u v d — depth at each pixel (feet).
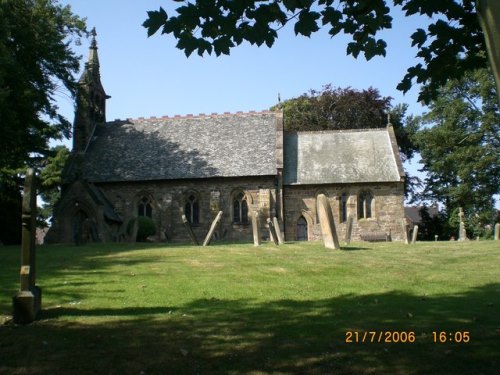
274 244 76.23
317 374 20.61
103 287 38.88
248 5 26.55
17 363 21.59
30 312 28.02
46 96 109.70
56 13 111.55
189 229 82.64
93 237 101.19
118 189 134.82
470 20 28.63
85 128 147.02
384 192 129.49
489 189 153.48
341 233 128.88
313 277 44.14
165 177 132.46
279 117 143.23
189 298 35.68
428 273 45.83
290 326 27.55
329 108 192.44
